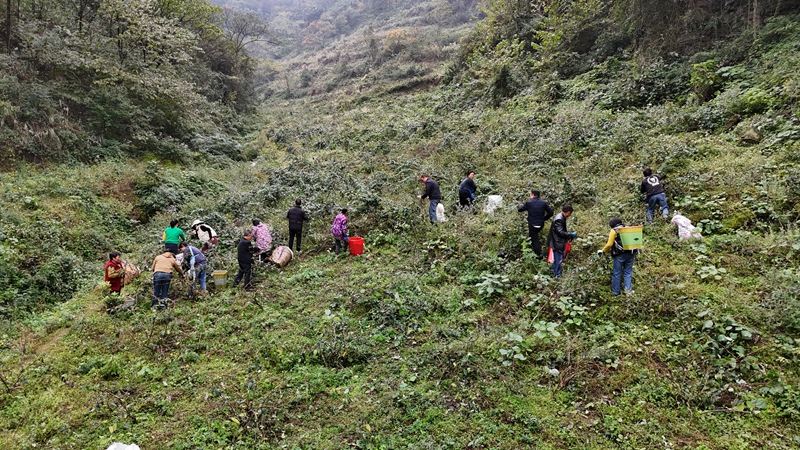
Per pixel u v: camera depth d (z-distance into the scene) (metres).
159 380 5.68
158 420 4.93
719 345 5.34
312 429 4.71
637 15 16.92
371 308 7.02
